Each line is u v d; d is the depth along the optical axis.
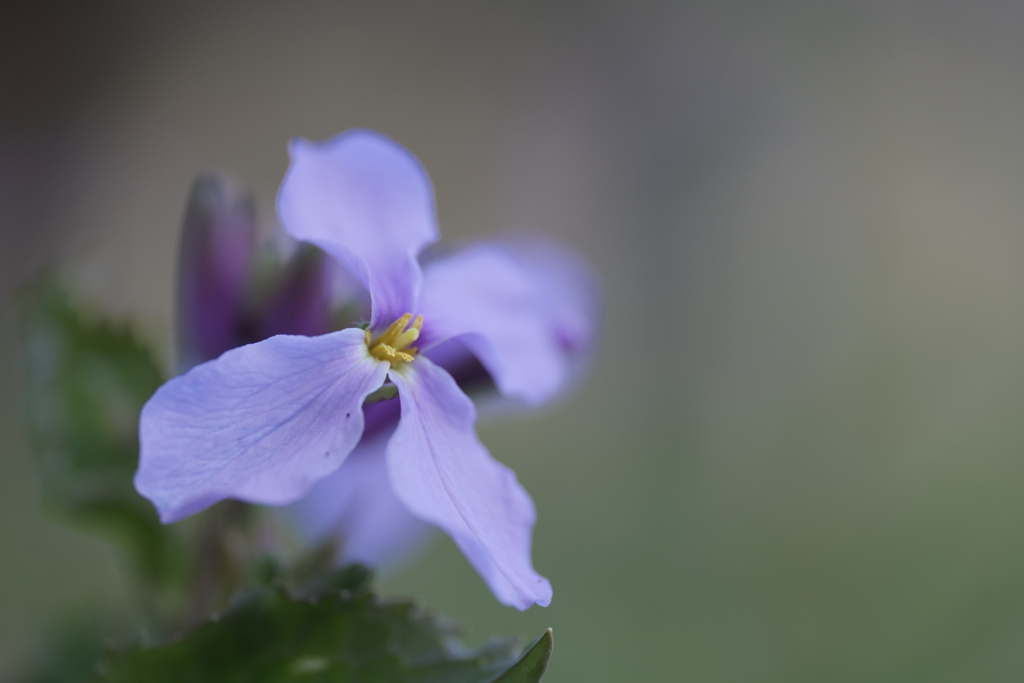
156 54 0.54
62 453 0.21
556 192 0.50
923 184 0.37
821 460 0.32
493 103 0.53
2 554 0.29
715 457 0.34
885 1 0.40
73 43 0.53
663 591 0.31
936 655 0.28
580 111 0.50
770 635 0.30
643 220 0.44
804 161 0.40
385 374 0.17
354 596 0.18
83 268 0.21
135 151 0.53
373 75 0.56
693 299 0.38
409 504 0.17
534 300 0.19
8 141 0.51
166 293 0.46
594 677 0.30
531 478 0.35
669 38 0.47
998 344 0.32
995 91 0.38
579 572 0.32
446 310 0.18
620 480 0.34
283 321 0.19
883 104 0.38
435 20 0.55
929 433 0.31
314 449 0.17
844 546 0.30
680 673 0.29
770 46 0.43
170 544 0.20
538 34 0.54
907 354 0.33
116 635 0.21
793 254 0.37
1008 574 0.28
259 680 0.18
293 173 0.18
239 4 0.55
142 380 0.21
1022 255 0.35
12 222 0.49
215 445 0.16
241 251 0.19
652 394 0.37
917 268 0.35
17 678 0.21
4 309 0.37
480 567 0.17
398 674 0.18
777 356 0.36
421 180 0.18
